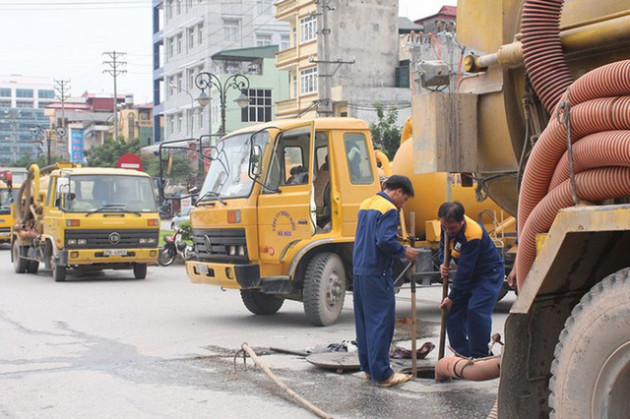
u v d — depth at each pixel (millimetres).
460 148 4867
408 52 44031
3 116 189875
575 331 3732
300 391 6770
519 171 4664
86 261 17109
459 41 5051
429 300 13992
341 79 44281
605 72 3609
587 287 4105
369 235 6785
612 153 3529
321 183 11227
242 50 58875
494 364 6004
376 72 44969
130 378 7434
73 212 17016
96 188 17500
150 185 18031
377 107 36188
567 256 3809
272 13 70312
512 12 4758
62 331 10305
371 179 10977
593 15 4234
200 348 9008
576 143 3744
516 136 4762
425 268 11109
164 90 77188
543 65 4172
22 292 15195
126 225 17312
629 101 3492
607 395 3611
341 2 44156
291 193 10406
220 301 13695
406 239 11516
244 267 10336
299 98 47938
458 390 6660
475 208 11469
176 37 74188
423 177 11484
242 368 7809
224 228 10719
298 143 10812
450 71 5176
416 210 11633
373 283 6754
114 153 69125
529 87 4500
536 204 4027
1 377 7504
